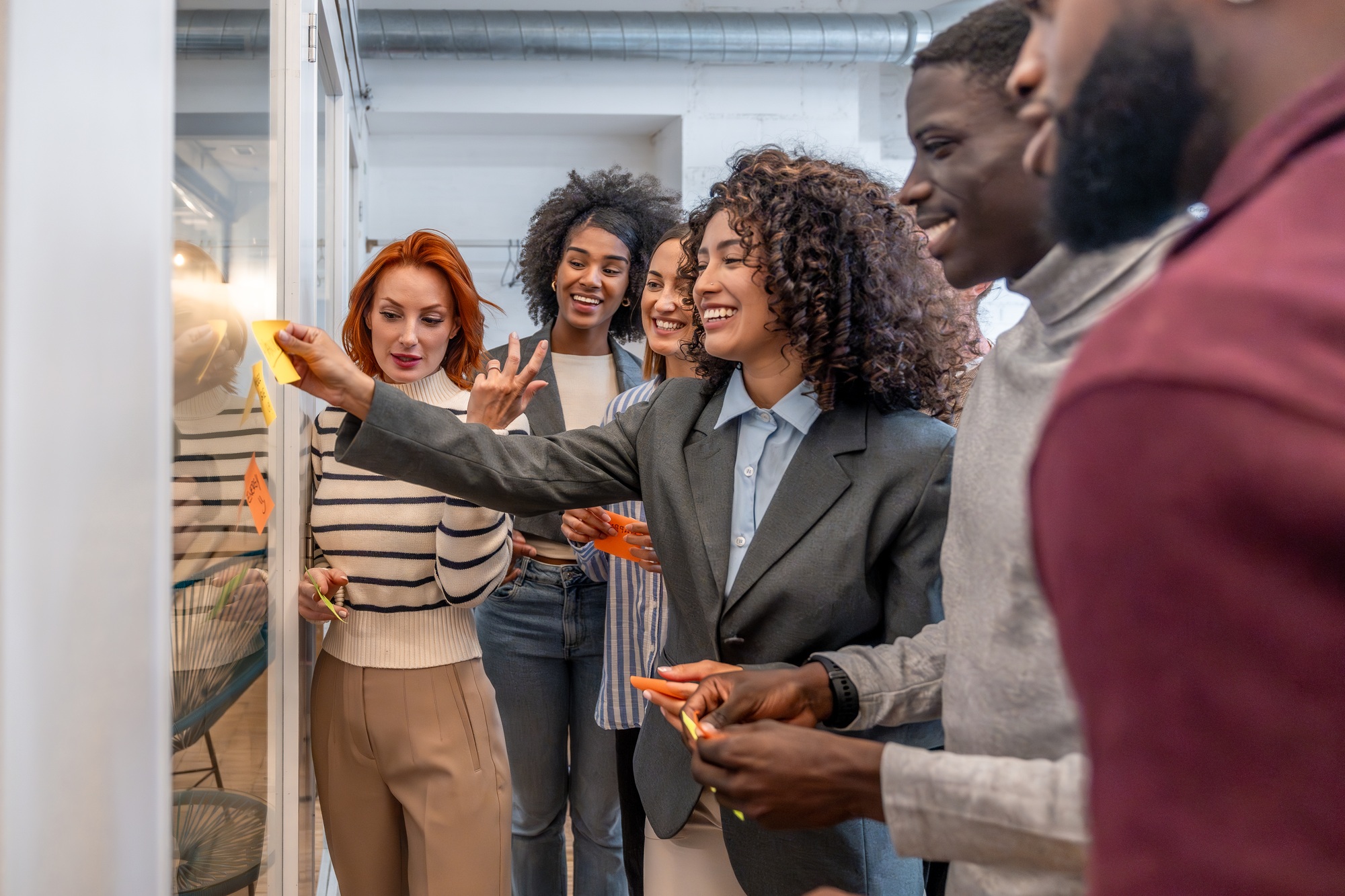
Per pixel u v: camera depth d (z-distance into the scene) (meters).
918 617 1.02
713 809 1.14
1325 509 0.19
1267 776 0.21
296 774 1.45
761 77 4.82
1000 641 0.60
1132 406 0.22
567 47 4.39
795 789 0.63
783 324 1.06
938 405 1.15
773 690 0.83
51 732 0.46
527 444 1.17
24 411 0.43
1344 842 0.20
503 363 3.66
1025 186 0.56
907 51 4.62
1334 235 0.22
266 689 1.29
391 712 1.45
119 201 0.52
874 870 1.04
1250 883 0.21
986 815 0.54
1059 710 0.57
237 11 1.08
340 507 1.49
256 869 1.23
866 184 1.08
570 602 1.94
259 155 1.25
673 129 4.90
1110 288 0.54
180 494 0.80
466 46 4.33
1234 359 0.21
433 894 1.44
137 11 0.54
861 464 1.04
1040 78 0.33
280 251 1.46
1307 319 0.21
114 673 0.52
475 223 5.09
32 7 0.43
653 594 1.67
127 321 0.53
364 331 1.59
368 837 1.49
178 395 0.78
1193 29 0.28
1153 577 0.22
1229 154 0.29
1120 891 0.22
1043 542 0.26
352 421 1.08
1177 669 0.21
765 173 1.06
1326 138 0.24
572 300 2.21
